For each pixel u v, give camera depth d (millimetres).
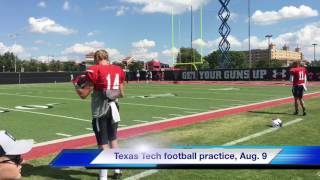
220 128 11305
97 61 6594
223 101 20328
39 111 16484
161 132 10844
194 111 15953
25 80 50844
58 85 43906
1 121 13492
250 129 11062
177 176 6836
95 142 9734
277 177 6734
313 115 13945
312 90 28453
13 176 2723
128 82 47875
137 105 18469
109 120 6551
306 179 6621
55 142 9812
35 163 7730
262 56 125000
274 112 14984
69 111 16375
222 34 59031
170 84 41562
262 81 43562
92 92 6594
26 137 10523
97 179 6770
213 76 47344
